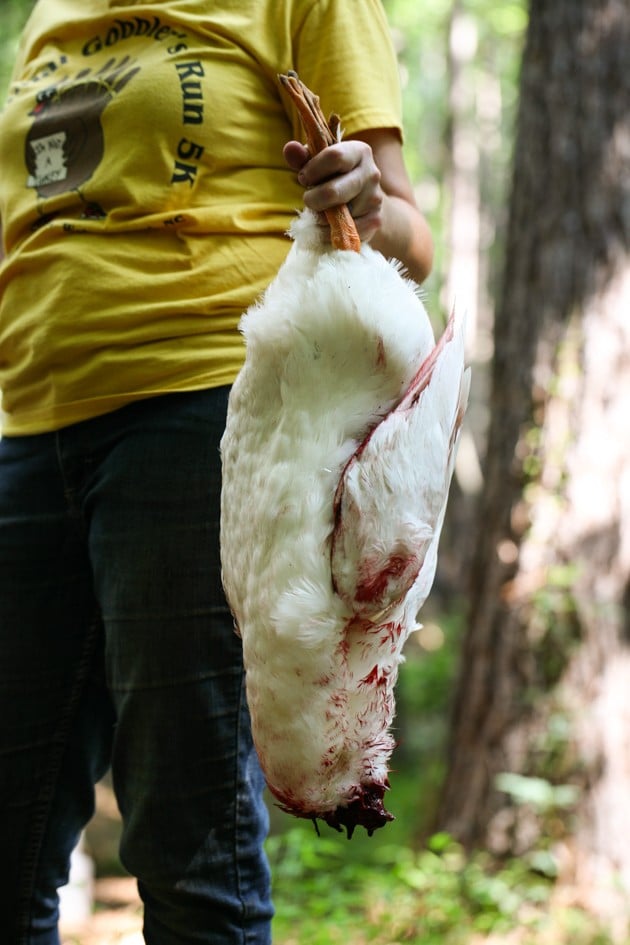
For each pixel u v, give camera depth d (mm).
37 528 1854
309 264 1310
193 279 1707
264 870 1761
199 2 1772
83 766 1957
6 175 1919
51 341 1767
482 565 4836
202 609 1670
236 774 1692
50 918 1965
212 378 1701
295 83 1307
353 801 1274
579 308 4656
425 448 1219
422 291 1369
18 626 1876
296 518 1228
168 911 1715
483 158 21234
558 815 4496
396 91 1791
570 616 4570
